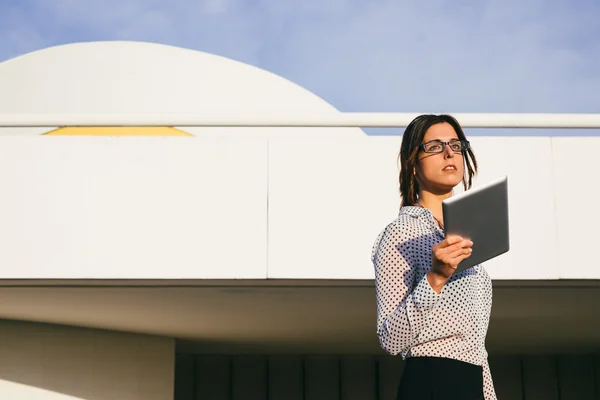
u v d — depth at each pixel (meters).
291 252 5.44
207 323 8.57
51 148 5.52
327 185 5.50
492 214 1.91
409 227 2.05
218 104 15.27
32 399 8.15
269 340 10.58
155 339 9.64
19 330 8.20
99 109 14.84
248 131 13.05
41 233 5.43
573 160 5.59
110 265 5.41
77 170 5.50
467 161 2.23
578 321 8.83
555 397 14.20
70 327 8.62
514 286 6.08
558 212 5.53
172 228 5.45
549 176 5.57
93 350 8.81
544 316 8.34
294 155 5.53
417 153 2.15
